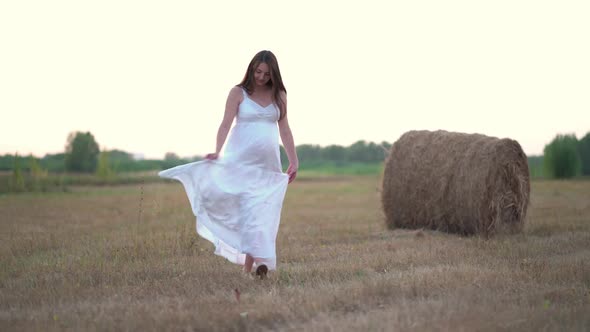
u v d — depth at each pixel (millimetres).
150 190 26109
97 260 7348
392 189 11617
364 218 14227
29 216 13898
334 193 25625
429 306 4621
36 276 6438
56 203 18281
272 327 4367
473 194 10344
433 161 11062
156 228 11383
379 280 5508
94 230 11102
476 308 4520
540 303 4840
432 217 11102
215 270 6648
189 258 7648
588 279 5824
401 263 6945
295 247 8719
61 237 9820
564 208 14438
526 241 8898
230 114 6055
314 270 6469
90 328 4293
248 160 6027
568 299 5012
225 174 5984
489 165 10266
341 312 4668
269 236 5969
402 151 11602
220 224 5980
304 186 31578
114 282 6176
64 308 4984
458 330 4023
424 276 5715
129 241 9148
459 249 7953
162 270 6715
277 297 5066
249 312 4559
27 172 29219
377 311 4598
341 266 6703
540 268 6254
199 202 5945
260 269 5961
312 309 4676
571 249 8000
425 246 8477
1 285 6090
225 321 4383
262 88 6125
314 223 12812
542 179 37000
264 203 5965
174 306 4887
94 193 24281
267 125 6105
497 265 6586
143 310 4738
